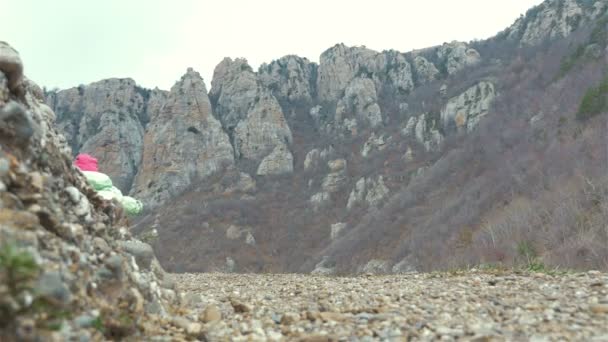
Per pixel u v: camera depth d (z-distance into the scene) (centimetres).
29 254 343
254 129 11344
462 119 9262
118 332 447
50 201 498
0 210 415
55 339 339
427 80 12538
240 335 556
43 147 548
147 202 10188
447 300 754
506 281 955
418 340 511
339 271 6016
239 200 9344
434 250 4884
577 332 521
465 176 6875
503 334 520
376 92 12550
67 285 412
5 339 309
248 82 12388
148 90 13488
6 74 534
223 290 1079
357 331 558
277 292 992
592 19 10538
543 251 3459
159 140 10981
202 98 11525
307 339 524
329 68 13662
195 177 10625
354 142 10931
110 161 11431
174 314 622
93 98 12962
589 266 2803
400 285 1004
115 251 584
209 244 8038
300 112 13150
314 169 10344
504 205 5031
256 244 8075
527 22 12556
